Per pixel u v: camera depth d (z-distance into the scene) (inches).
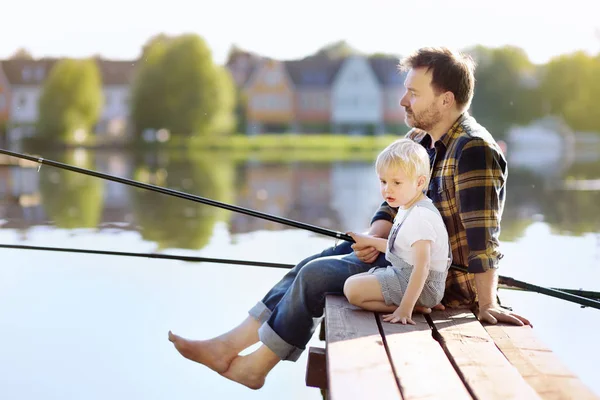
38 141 1496.1
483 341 100.1
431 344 97.3
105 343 160.7
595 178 613.6
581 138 1234.6
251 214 129.8
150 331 168.2
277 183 677.3
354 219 420.8
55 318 176.9
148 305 187.2
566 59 1224.8
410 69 120.3
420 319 109.1
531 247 270.8
